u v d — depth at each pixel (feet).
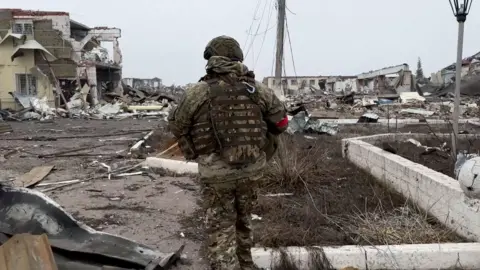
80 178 27.84
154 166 30.14
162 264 12.94
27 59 103.40
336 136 47.42
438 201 16.80
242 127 10.86
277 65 54.44
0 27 110.73
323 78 215.51
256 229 15.92
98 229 17.51
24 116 89.92
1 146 44.80
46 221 13.11
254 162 11.28
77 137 53.57
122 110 109.81
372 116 65.82
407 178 20.04
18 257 10.52
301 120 50.80
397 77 163.63
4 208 13.17
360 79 205.57
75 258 12.48
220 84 10.98
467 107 85.30
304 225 16.60
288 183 23.00
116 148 42.65
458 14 22.52
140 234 16.92
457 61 23.44
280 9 53.98
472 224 14.47
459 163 20.07
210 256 11.35
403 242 14.76
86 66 118.21
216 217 11.27
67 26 117.29
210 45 11.44
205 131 10.89
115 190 24.31
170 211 20.13
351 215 17.70
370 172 25.86
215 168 10.94
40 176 27.76
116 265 12.52
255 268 12.98
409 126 57.98
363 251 13.58
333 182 24.45
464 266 13.50
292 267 13.43
